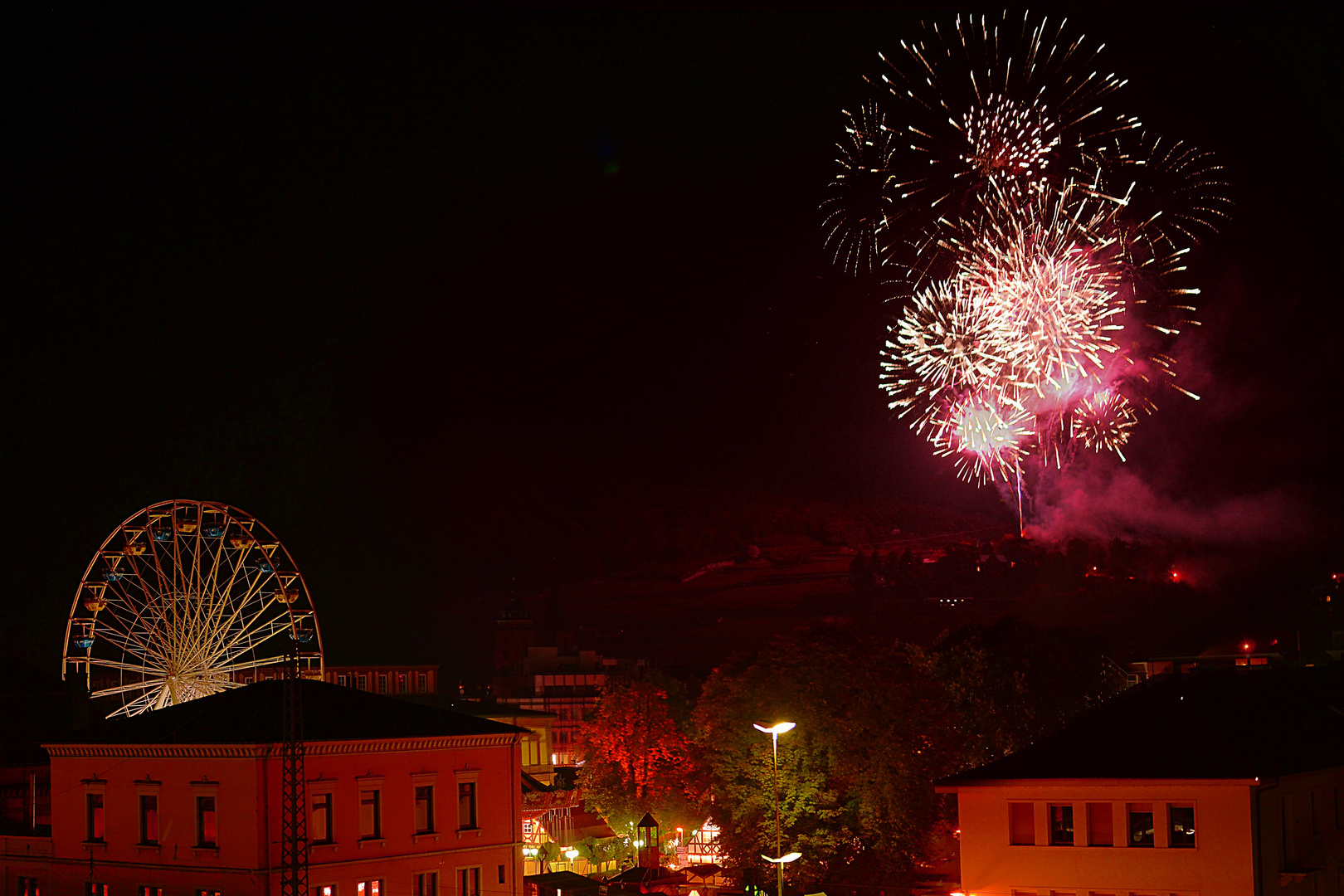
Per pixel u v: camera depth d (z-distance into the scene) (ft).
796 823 256.32
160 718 224.53
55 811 223.10
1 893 227.81
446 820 224.94
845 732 255.70
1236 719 178.91
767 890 248.93
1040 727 314.14
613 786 351.87
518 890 235.40
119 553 273.33
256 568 283.79
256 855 198.18
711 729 277.64
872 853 255.91
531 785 351.05
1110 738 175.42
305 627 286.46
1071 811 168.04
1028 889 168.76
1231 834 158.81
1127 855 163.94
